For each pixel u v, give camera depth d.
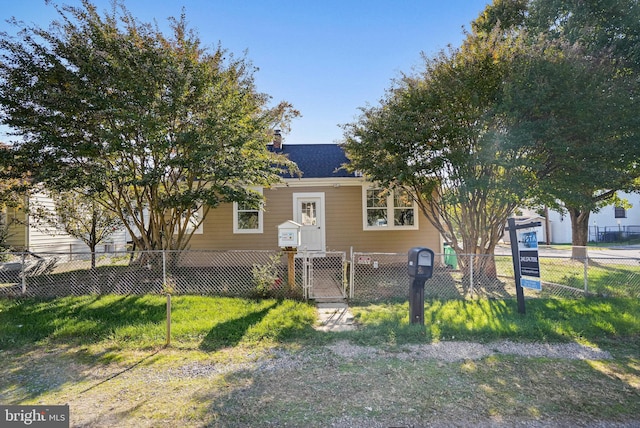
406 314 5.99
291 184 12.46
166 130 7.64
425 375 3.73
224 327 5.17
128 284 8.04
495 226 9.17
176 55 7.86
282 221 12.45
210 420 2.85
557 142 7.09
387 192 10.64
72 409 3.05
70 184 7.52
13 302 6.65
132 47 7.49
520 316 5.78
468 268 8.93
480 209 8.95
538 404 3.12
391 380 3.61
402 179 8.19
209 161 7.83
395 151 8.40
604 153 7.19
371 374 3.75
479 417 2.91
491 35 7.89
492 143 7.57
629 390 3.40
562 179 7.65
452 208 10.13
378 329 5.18
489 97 7.80
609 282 8.83
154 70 7.39
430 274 5.24
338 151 14.52
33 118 7.43
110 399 3.22
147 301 6.61
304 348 4.54
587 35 8.62
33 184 7.94
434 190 9.80
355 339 4.85
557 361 4.11
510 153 7.71
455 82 7.70
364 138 8.97
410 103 8.26
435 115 7.85
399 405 3.10
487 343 4.69
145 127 7.15
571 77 7.01
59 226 11.92
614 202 15.53
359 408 3.04
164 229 9.45
